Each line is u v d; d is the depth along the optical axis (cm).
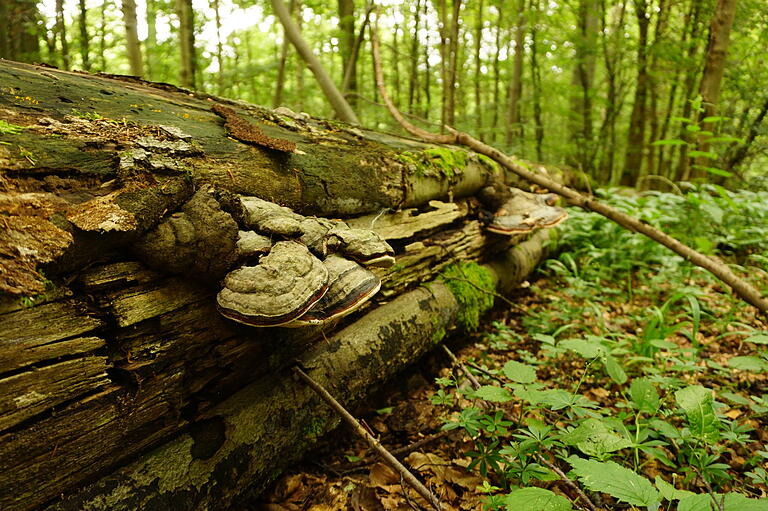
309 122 312
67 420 133
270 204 191
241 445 183
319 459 235
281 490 211
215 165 187
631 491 131
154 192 151
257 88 1110
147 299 154
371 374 246
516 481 210
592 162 1031
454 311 321
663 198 605
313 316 170
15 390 121
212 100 262
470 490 213
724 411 275
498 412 220
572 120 1061
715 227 564
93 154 151
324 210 245
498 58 1173
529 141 988
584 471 139
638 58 932
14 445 122
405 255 302
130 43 498
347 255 201
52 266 128
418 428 259
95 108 180
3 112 149
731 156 794
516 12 928
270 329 201
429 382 306
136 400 152
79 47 852
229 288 159
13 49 757
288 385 210
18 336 122
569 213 613
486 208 400
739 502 127
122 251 150
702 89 622
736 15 764
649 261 540
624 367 307
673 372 302
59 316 132
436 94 1442
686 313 414
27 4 713
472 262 376
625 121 1300
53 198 133
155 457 162
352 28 855
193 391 176
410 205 314
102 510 142
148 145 165
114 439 147
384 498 209
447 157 348
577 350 239
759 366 227
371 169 276
